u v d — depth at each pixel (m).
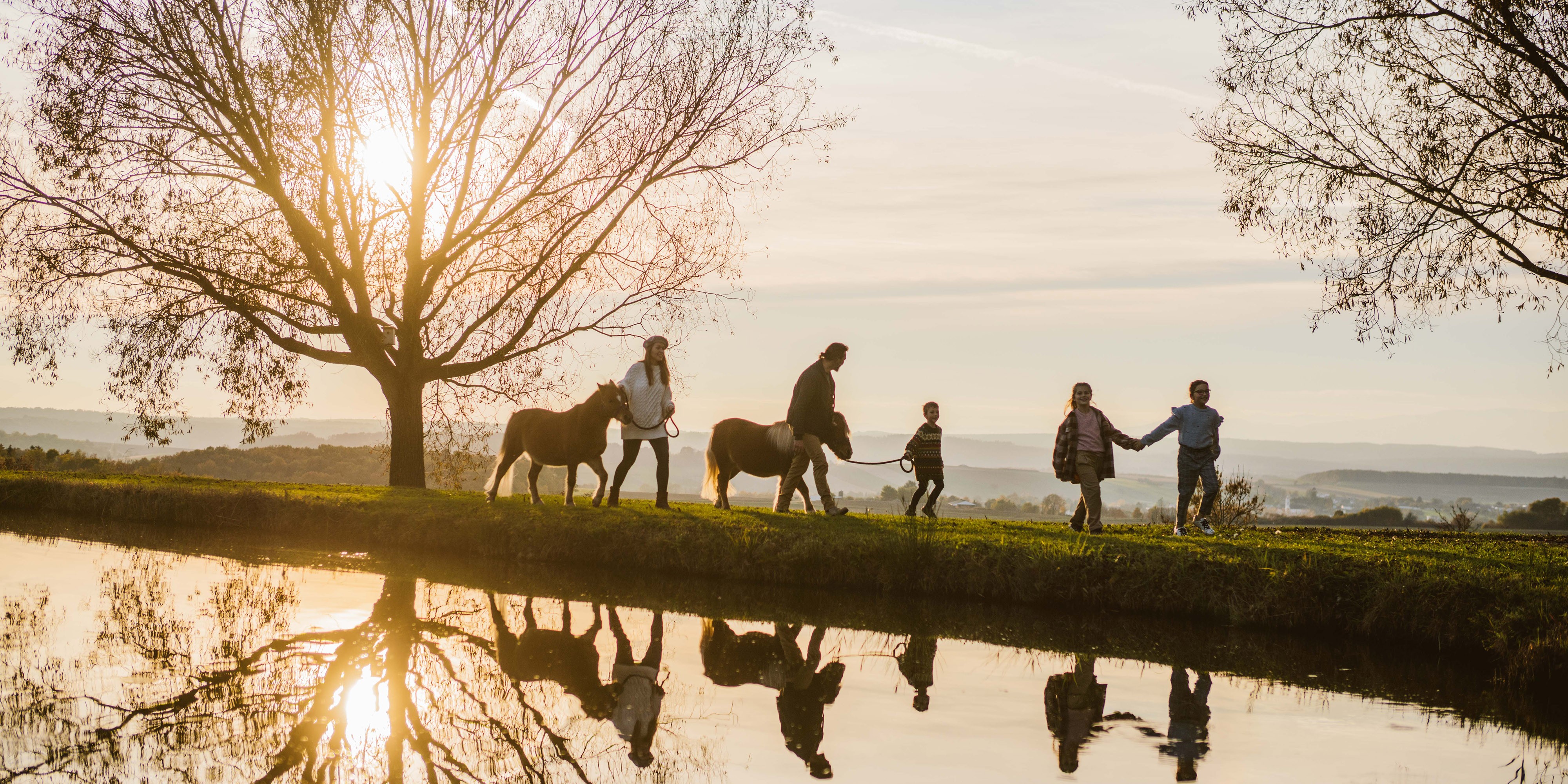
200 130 17.02
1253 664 8.01
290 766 4.92
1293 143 13.77
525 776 4.84
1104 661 7.96
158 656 7.00
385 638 7.80
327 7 16.91
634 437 14.45
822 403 13.59
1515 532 18.45
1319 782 4.95
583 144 18.72
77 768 4.80
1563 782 5.06
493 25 18.06
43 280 16.80
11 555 11.80
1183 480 12.52
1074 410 12.62
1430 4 12.97
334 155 17.66
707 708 6.18
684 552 11.72
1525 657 7.40
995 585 10.42
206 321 17.80
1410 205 13.16
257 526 15.05
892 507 14.84
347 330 18.50
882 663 7.64
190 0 16.50
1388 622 8.95
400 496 16.50
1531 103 12.75
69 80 16.31
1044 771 4.97
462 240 18.89
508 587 10.48
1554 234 12.87
